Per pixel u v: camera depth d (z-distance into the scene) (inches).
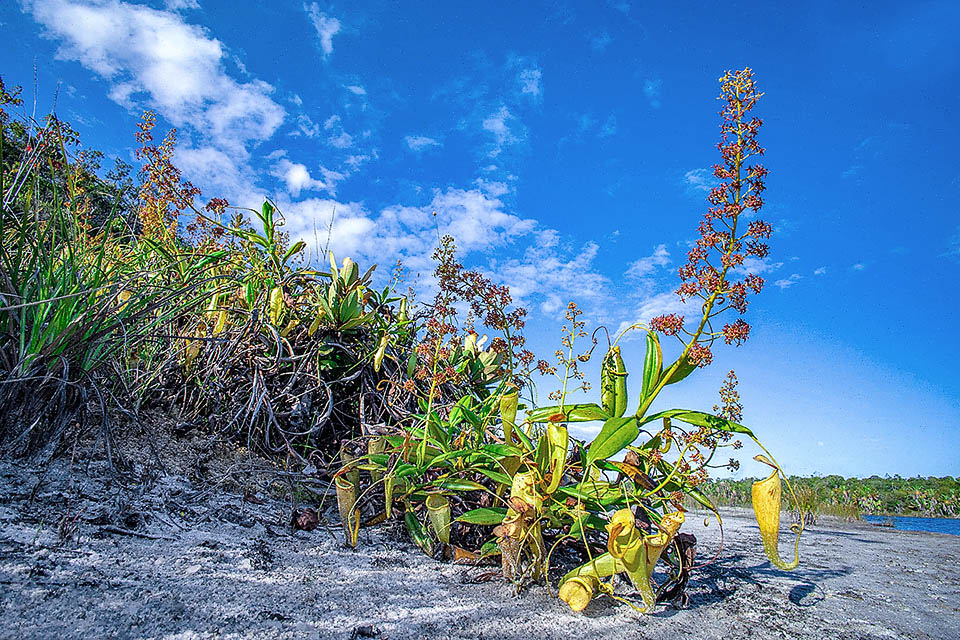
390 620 62.3
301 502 108.7
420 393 133.5
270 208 137.6
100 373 97.1
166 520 81.7
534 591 82.4
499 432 119.4
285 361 124.0
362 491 107.9
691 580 104.7
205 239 144.0
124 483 87.0
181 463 104.3
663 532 77.4
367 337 141.8
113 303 93.9
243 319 134.0
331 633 55.9
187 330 124.3
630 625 72.3
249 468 112.7
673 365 94.3
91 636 45.8
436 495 94.7
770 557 78.5
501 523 85.9
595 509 91.3
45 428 83.6
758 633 74.5
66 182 107.1
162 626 50.2
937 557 169.2
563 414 90.5
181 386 122.6
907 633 81.0
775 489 79.1
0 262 81.4
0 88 89.1
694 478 92.0
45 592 51.5
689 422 91.4
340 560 83.9
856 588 110.2
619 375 96.3
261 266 135.9
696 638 69.6
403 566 86.7
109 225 108.4
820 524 322.0
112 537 70.2
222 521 88.7
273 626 55.0
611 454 90.4
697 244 92.0
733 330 88.9
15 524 65.6
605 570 77.8
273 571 72.6
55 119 94.3
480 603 73.7
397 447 102.7
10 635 43.3
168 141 141.6
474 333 158.9
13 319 84.1
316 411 130.6
